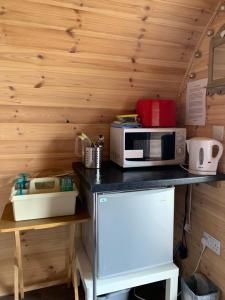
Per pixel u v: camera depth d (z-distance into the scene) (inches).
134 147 64.2
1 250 72.5
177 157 67.6
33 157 71.1
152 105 67.3
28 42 55.9
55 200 57.8
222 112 60.5
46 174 70.9
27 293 73.6
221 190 61.6
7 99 63.1
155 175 58.7
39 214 57.3
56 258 77.9
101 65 64.3
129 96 72.9
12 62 58.0
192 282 68.6
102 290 56.2
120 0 52.6
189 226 73.7
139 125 66.9
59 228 77.1
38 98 65.4
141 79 70.5
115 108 73.9
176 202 80.4
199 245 69.9
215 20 61.1
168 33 62.4
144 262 60.2
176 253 80.0
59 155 73.2
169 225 61.6
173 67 70.8
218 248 62.9
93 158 66.1
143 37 61.5
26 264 75.3
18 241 61.0
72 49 59.5
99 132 75.2
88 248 65.1
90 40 58.9
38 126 68.6
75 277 65.4
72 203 59.1
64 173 71.4
